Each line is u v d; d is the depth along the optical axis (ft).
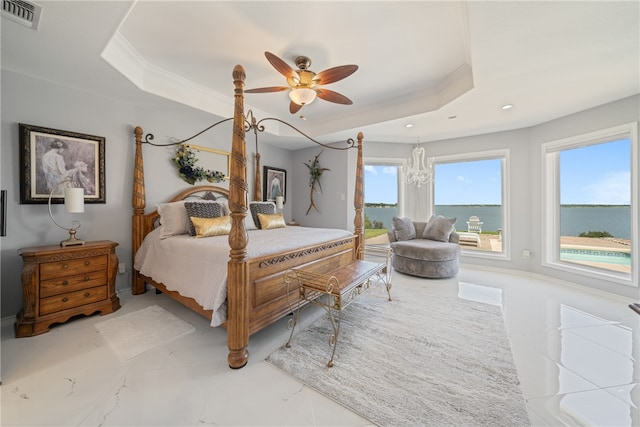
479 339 6.91
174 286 7.71
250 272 6.15
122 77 7.91
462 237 15.76
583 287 10.96
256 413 4.45
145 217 10.11
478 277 12.98
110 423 4.20
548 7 5.08
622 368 5.70
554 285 11.64
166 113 10.89
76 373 5.41
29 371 5.43
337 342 6.74
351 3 5.91
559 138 11.69
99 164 9.12
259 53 7.98
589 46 6.37
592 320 8.07
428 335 7.12
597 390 5.03
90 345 6.44
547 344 6.68
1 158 7.29
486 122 12.28
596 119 10.28
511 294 10.46
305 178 17.95
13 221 7.53
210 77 9.55
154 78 9.05
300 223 18.16
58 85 8.26
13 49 6.47
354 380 5.29
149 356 6.03
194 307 7.07
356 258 11.16
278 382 5.23
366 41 7.35
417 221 16.53
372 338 6.96
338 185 16.65
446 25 6.67
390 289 11.00
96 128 9.11
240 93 5.73
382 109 12.20
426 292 10.70
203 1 5.86
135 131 9.81
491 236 14.93
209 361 5.88
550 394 4.92
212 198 12.36
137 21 6.53
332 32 6.96
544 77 7.93
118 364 5.72
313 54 7.98
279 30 6.88
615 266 10.29
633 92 9.04
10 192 7.47
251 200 15.30
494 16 5.35
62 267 7.34
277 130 14.62
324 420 4.33
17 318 7.07
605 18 5.36
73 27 5.68
